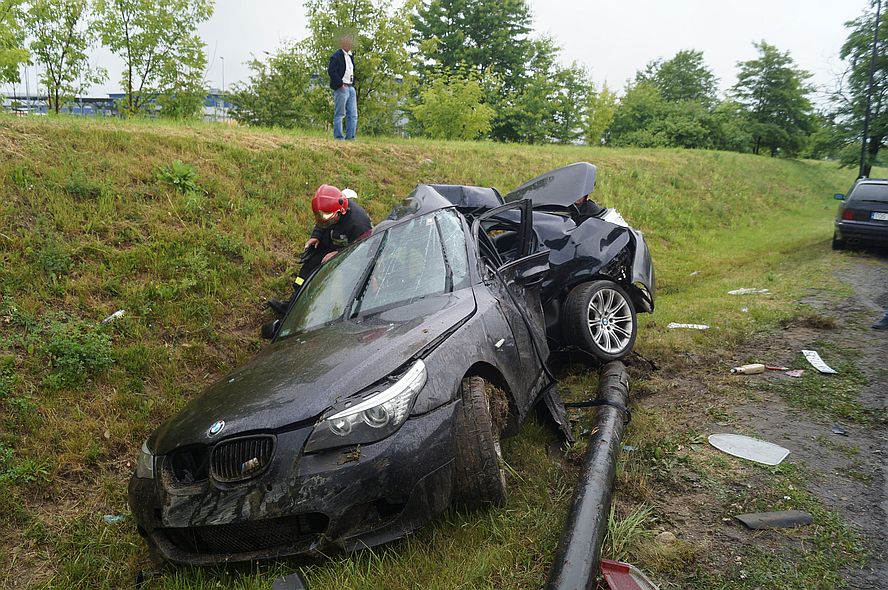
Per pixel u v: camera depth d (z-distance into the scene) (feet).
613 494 10.74
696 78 189.98
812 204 82.69
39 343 16.01
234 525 9.35
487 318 11.87
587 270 17.81
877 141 64.59
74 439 13.89
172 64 49.70
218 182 26.43
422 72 118.52
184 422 10.30
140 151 26.61
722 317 22.59
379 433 9.20
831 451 12.08
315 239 19.81
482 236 15.15
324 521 9.16
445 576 8.95
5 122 25.84
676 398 15.48
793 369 16.87
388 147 40.37
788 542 9.30
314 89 54.80
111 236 20.75
